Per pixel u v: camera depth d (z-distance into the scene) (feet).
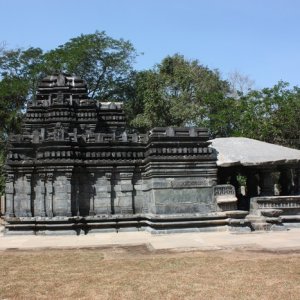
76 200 75.15
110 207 76.48
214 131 168.35
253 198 75.00
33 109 99.71
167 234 69.46
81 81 106.42
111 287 32.83
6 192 76.48
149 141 74.90
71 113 98.63
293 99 158.61
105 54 190.08
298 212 75.41
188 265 40.73
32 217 75.05
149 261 43.65
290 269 37.32
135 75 199.62
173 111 173.78
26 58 192.44
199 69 198.29
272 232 67.97
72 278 36.45
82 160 76.18
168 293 30.66
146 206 77.25
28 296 30.71
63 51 186.91
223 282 33.37
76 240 65.05
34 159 76.74
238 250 49.78
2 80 185.37
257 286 31.76
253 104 161.48
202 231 70.90
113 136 77.82
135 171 78.28
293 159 77.46
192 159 73.77
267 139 157.79
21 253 52.34
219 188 73.97
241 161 75.66
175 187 72.95
